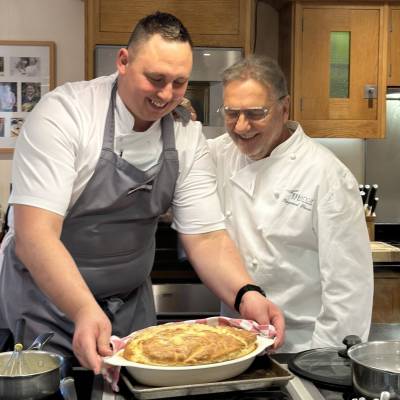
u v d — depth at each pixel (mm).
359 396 1050
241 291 1455
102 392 1106
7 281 1650
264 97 1663
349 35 3518
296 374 1177
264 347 1174
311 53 3506
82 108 1481
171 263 3096
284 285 1849
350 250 1748
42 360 1131
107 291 1647
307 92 3523
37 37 3715
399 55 3539
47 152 1397
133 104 1424
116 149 1518
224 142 2002
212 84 3309
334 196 1760
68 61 3729
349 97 3543
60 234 1492
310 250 1840
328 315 1751
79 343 1135
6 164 3742
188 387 1050
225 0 3316
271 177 1844
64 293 1247
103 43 3289
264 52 3838
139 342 1145
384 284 3133
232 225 1910
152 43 1335
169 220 3076
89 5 3266
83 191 1509
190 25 3311
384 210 3922
